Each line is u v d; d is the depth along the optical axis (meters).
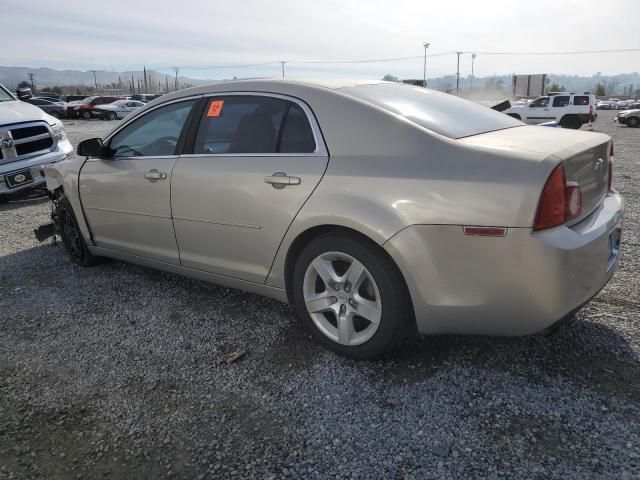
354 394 2.66
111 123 31.20
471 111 3.30
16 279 4.50
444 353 3.00
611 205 2.95
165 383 2.84
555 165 2.35
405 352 3.03
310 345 3.18
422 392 2.65
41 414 2.60
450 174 2.49
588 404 2.49
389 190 2.61
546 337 3.10
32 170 7.50
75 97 46.78
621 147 14.56
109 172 4.02
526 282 2.38
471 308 2.52
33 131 7.63
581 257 2.42
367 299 2.81
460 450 2.23
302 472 2.15
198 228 3.48
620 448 2.19
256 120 3.23
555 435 2.29
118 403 2.67
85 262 4.69
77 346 3.29
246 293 4.02
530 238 2.33
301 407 2.57
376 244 2.69
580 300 2.52
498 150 2.48
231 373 2.91
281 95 3.16
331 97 2.98
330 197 2.78
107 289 4.20
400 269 2.60
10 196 8.24
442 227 2.48
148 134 3.85
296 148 3.01
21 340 3.39
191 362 3.05
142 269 4.64
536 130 3.11
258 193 3.09
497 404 2.52
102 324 3.58
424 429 2.37
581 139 2.79
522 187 2.33
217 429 2.44
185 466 2.21
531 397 2.56
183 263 3.71
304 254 2.97
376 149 2.74
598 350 2.95
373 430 2.38
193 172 3.43
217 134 3.41
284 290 3.20
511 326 2.52
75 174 4.34
